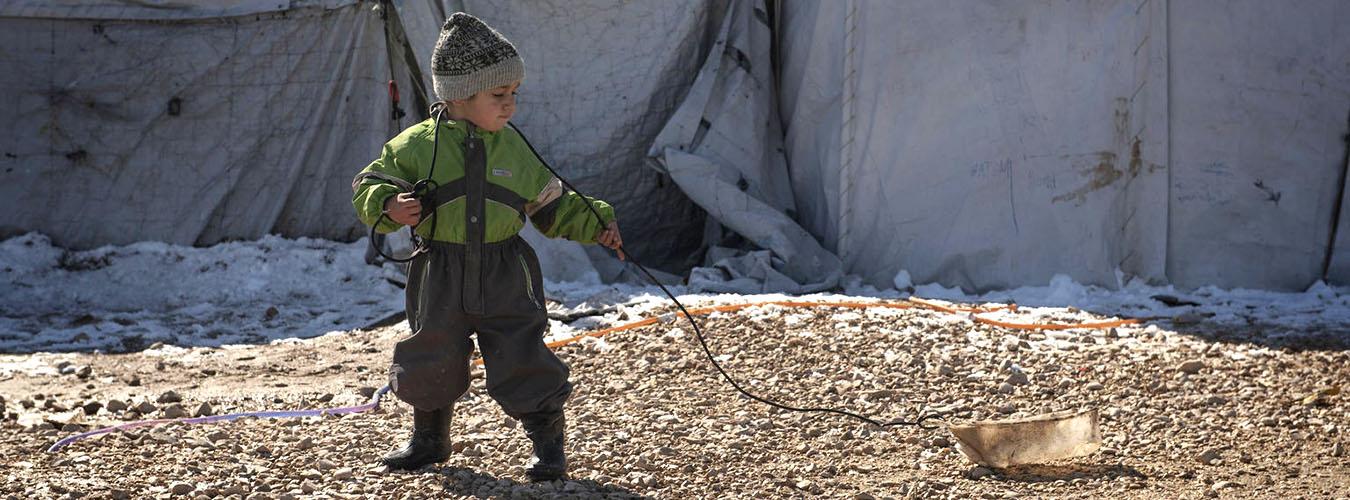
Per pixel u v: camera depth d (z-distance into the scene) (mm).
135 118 11672
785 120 11195
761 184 10812
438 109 4105
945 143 9969
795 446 4973
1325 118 9414
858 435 5156
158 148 11688
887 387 6191
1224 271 9453
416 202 3752
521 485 4125
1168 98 9414
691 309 8102
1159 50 9344
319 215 11711
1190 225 9461
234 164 11664
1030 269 9656
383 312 9688
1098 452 4805
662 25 10953
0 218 11570
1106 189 9484
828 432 5203
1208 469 4531
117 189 11688
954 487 4258
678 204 11438
